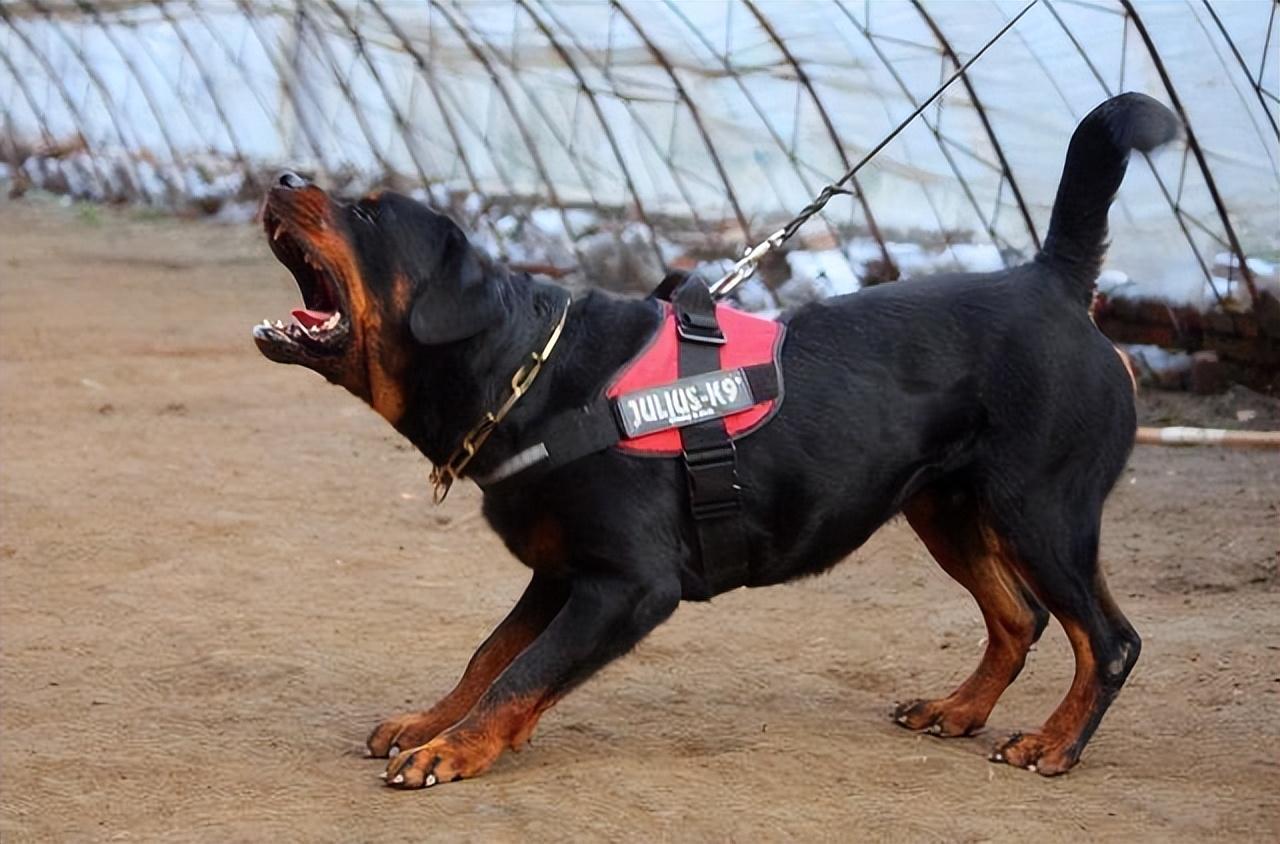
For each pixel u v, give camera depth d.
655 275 22.16
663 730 7.48
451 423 6.71
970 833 6.16
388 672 8.34
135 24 31.47
